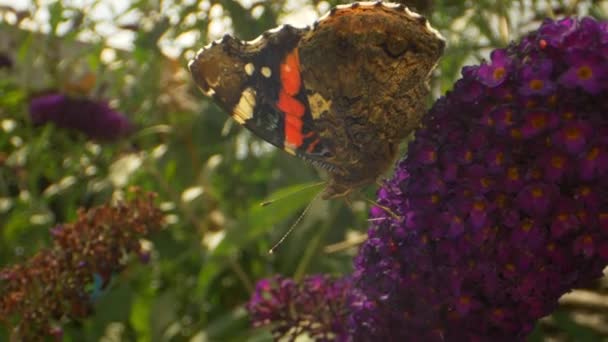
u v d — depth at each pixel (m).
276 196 0.23
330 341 0.19
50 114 0.34
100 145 0.37
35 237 0.33
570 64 0.15
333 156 0.18
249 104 0.18
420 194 0.16
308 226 0.25
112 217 0.19
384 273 0.17
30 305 0.18
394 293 0.17
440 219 0.15
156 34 0.32
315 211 0.25
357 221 0.26
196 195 0.28
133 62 0.36
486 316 0.16
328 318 0.19
